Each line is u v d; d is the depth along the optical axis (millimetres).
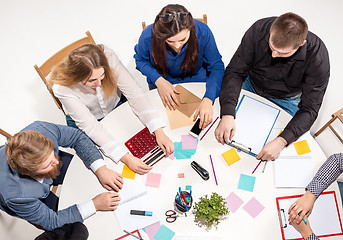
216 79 1779
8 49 2836
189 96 1717
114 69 1691
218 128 1574
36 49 2828
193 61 1811
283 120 1609
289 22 1269
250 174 1475
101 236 1373
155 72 1846
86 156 1512
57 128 1521
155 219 1391
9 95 2635
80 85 1636
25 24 2938
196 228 1365
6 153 1194
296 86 1717
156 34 1460
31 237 1859
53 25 2922
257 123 1592
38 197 1416
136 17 2900
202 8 2883
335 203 1394
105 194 1413
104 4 2980
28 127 1439
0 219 1681
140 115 1634
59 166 1635
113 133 1627
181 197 1365
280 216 1355
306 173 1457
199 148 1561
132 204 1428
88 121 1598
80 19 2932
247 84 1968
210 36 1769
